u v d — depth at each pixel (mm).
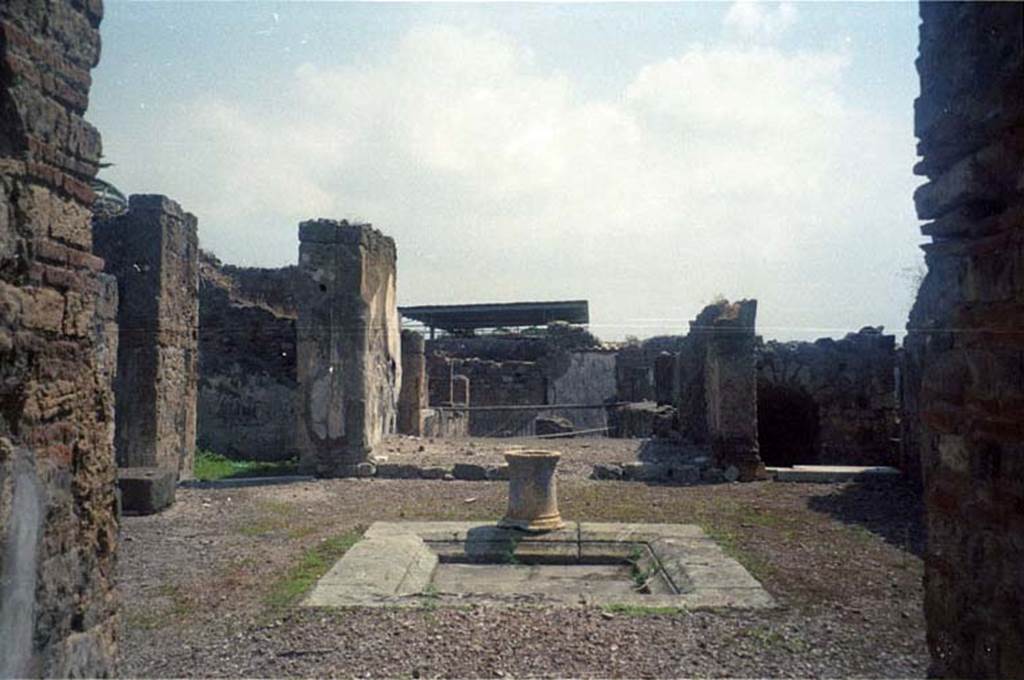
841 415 14766
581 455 13609
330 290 12367
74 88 3209
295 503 9992
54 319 3070
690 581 6129
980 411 2779
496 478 11953
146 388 11656
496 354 27656
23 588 2764
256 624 5117
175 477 9836
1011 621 2576
